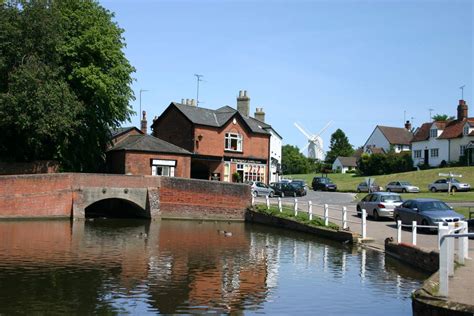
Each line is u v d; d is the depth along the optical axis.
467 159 69.81
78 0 43.06
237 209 41.78
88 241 25.98
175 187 41.03
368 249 24.58
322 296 15.39
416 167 79.25
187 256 22.22
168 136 56.47
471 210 34.19
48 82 37.47
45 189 36.06
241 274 18.61
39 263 19.64
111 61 44.22
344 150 135.75
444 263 11.65
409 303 14.55
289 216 35.16
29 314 13.05
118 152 48.53
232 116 56.78
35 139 38.31
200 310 13.80
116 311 13.50
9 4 38.47
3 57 36.81
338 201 47.94
